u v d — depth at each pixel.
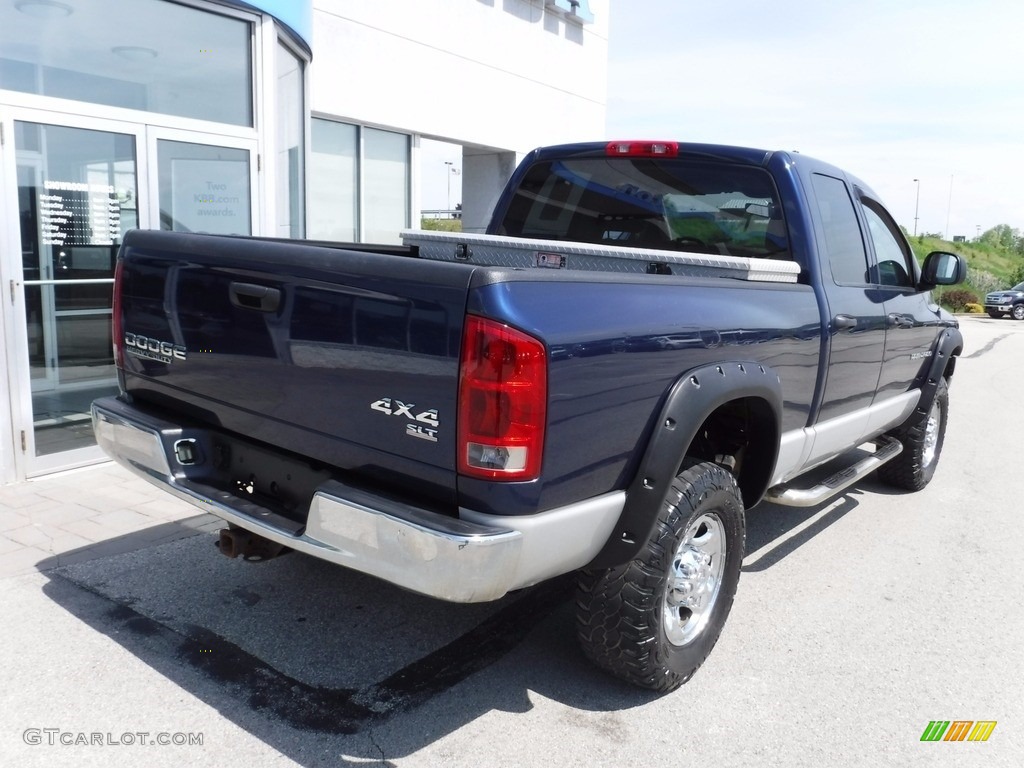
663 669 3.12
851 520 5.61
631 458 2.84
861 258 4.69
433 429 2.47
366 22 10.18
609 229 4.72
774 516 5.64
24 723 2.88
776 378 3.44
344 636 3.58
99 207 5.87
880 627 3.97
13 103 5.25
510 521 2.45
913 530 5.45
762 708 3.21
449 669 3.37
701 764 2.85
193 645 3.45
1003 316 33.91
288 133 7.70
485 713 3.07
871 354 4.62
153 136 6.12
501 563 2.42
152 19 6.12
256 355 2.93
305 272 2.74
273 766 2.71
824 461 4.61
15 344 5.33
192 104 6.50
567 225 4.88
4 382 5.29
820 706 3.25
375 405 2.59
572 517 2.62
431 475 2.51
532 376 2.39
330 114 9.90
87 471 5.72
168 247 3.23
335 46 9.81
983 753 2.98
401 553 2.44
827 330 3.99
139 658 3.33
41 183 5.51
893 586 4.49
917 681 3.47
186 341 3.19
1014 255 66.06
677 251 4.48
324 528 2.62
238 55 6.76
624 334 2.71
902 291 5.18
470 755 2.82
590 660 3.19
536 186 5.00
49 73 5.58
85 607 3.73
